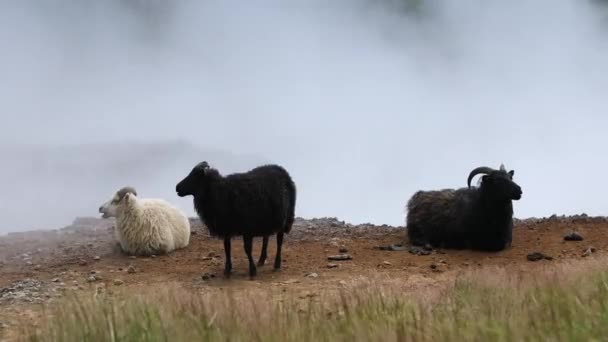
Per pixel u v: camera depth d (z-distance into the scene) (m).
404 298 25.17
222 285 37.47
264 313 23.16
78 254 48.38
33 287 38.62
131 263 44.97
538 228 51.84
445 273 39.69
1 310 32.88
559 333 18.89
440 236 47.91
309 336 20.70
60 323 23.23
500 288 26.89
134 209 47.06
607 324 19.28
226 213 38.50
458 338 19.36
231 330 21.28
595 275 26.80
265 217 39.31
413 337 19.73
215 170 38.88
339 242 49.38
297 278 38.94
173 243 47.97
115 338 21.38
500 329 19.20
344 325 21.45
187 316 22.75
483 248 46.44
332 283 37.00
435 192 49.94
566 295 22.44
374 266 42.09
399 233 52.88
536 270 34.25
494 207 45.38
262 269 41.88
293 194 41.75
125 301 24.83
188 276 40.62
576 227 51.09
